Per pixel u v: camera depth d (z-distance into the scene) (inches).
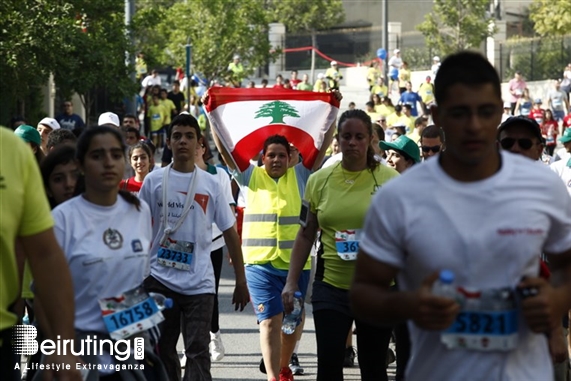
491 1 3070.9
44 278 232.1
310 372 488.4
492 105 204.1
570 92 2198.6
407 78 2440.9
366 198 364.8
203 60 2436.0
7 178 223.0
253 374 478.0
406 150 471.8
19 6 1114.1
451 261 202.8
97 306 293.4
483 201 203.5
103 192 295.7
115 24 1300.4
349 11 3309.5
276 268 443.8
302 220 374.9
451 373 207.0
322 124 507.8
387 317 201.8
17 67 1120.8
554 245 211.0
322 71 3031.5
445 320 191.3
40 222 229.1
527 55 2721.5
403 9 3243.1
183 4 2455.7
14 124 976.3
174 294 394.0
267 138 467.5
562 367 346.0
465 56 207.3
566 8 2652.6
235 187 586.2
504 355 205.3
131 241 297.6
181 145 399.5
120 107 1683.1
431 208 204.1
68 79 1210.0
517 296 201.0
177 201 399.5
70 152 339.3
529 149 346.0
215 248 497.7
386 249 207.3
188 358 391.5
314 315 362.9
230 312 632.4
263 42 2508.6
